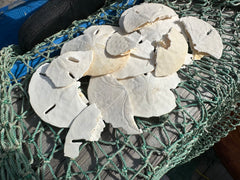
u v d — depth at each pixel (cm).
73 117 31
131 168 31
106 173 31
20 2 95
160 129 34
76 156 30
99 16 48
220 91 37
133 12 40
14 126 31
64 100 32
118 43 35
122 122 31
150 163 31
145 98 32
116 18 47
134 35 37
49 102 33
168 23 40
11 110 33
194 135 36
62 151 32
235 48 41
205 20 45
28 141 31
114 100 32
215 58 40
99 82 34
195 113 36
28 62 40
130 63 35
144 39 38
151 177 31
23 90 36
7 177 28
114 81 33
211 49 38
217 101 36
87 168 31
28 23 58
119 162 31
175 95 37
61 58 34
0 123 31
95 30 38
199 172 86
